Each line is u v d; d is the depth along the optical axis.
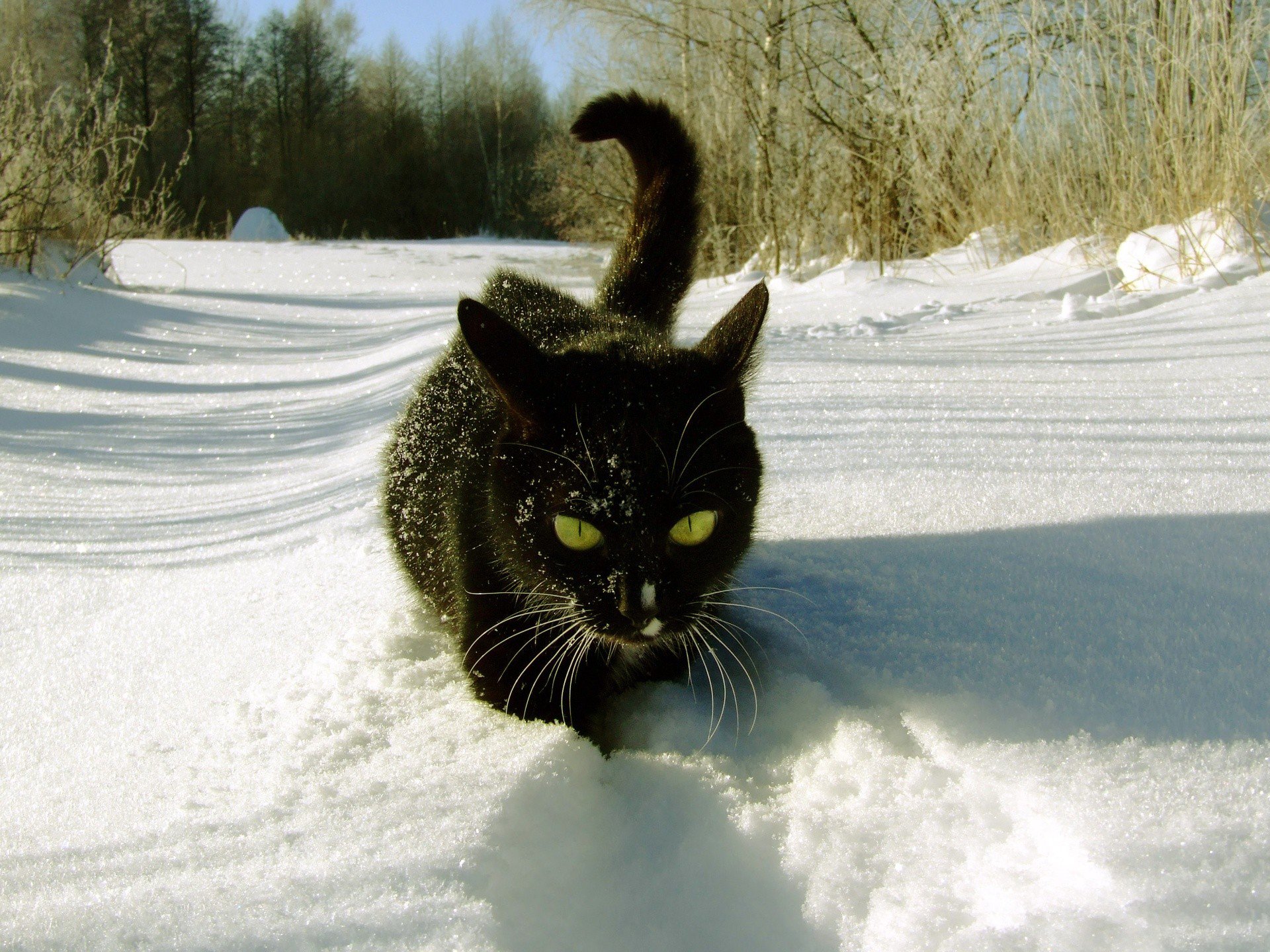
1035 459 0.55
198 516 0.62
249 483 0.70
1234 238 1.00
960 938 0.28
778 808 0.35
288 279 2.51
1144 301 0.96
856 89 1.69
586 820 0.36
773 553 0.49
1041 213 1.38
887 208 1.65
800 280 1.72
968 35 1.45
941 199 1.59
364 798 0.34
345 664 0.43
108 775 0.36
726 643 0.43
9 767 0.37
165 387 1.09
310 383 1.07
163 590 0.51
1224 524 0.46
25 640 0.46
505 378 0.40
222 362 1.26
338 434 0.82
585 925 0.32
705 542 0.42
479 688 0.41
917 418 0.64
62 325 1.38
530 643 0.41
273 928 0.29
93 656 0.44
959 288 1.22
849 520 0.52
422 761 0.37
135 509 0.65
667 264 0.58
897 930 0.30
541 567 0.41
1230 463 0.51
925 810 0.33
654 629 0.41
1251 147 1.03
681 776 0.37
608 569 0.41
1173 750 0.32
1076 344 0.80
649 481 0.40
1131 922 0.28
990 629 0.40
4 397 1.00
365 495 0.61
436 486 0.46
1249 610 0.39
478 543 0.42
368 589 0.50
